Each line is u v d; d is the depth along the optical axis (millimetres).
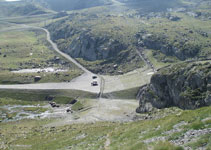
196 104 93250
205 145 27062
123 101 171875
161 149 27188
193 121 37188
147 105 132625
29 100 194375
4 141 81938
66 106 180250
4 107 179125
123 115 143000
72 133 76812
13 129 114125
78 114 159000
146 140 35094
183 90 107000
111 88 193250
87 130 77188
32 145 68438
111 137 47281
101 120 135750
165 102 122438
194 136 30797
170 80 119938
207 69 99500
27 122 146125
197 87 100625
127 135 43969
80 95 191000
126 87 186875
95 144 45781
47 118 155000
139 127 47188
